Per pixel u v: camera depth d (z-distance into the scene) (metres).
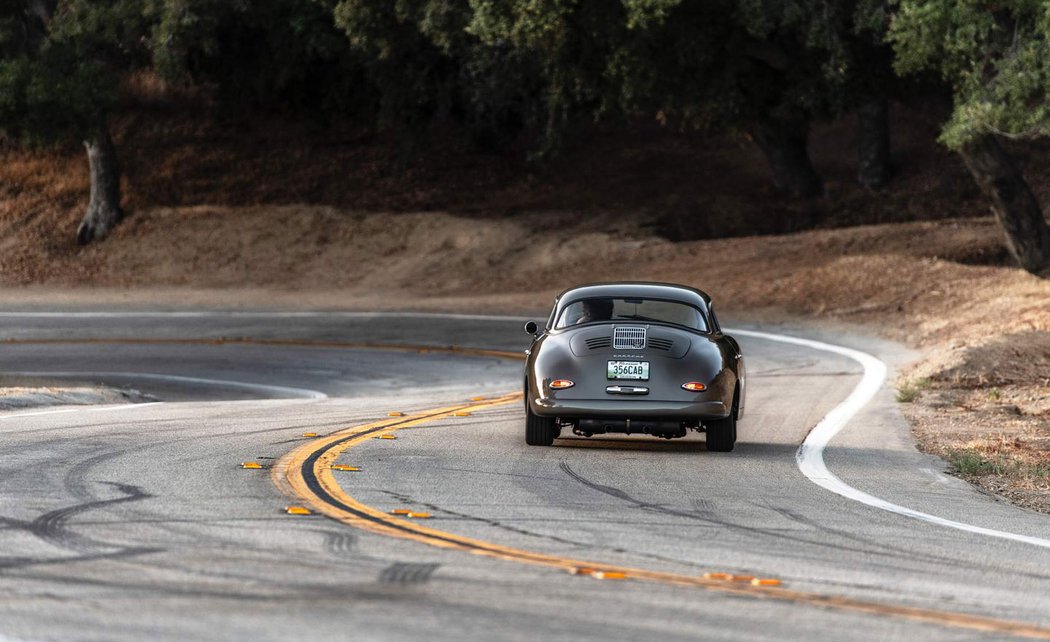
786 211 188.25
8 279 183.88
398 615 22.64
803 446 50.94
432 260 178.75
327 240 187.62
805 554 30.02
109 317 147.12
